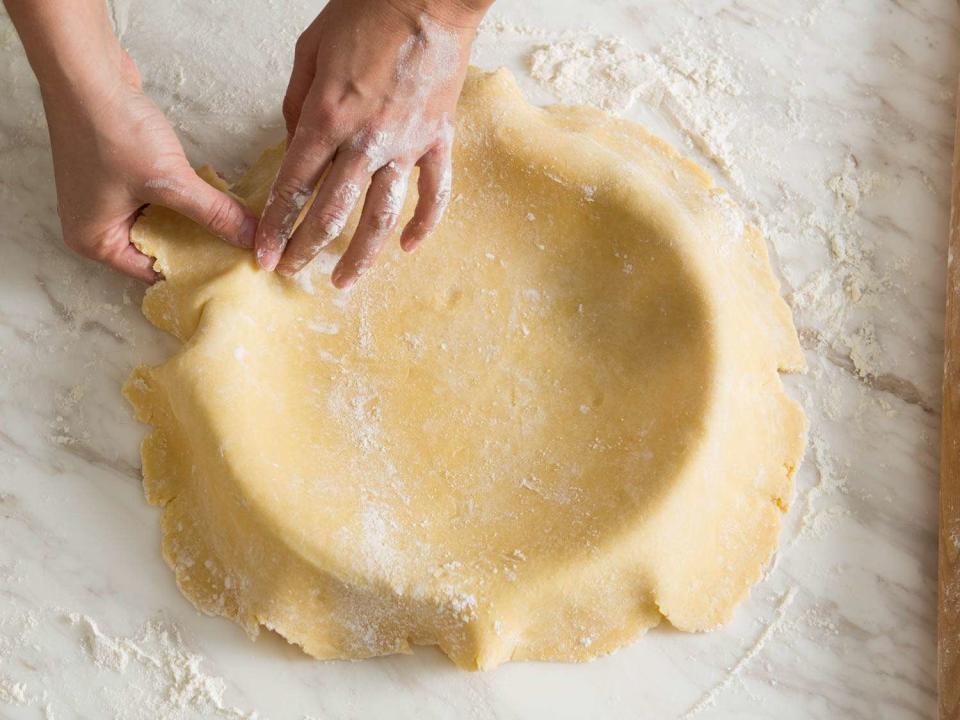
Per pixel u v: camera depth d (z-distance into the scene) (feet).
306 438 2.16
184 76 2.48
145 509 2.23
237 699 2.15
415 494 2.16
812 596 2.23
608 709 2.16
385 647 2.15
